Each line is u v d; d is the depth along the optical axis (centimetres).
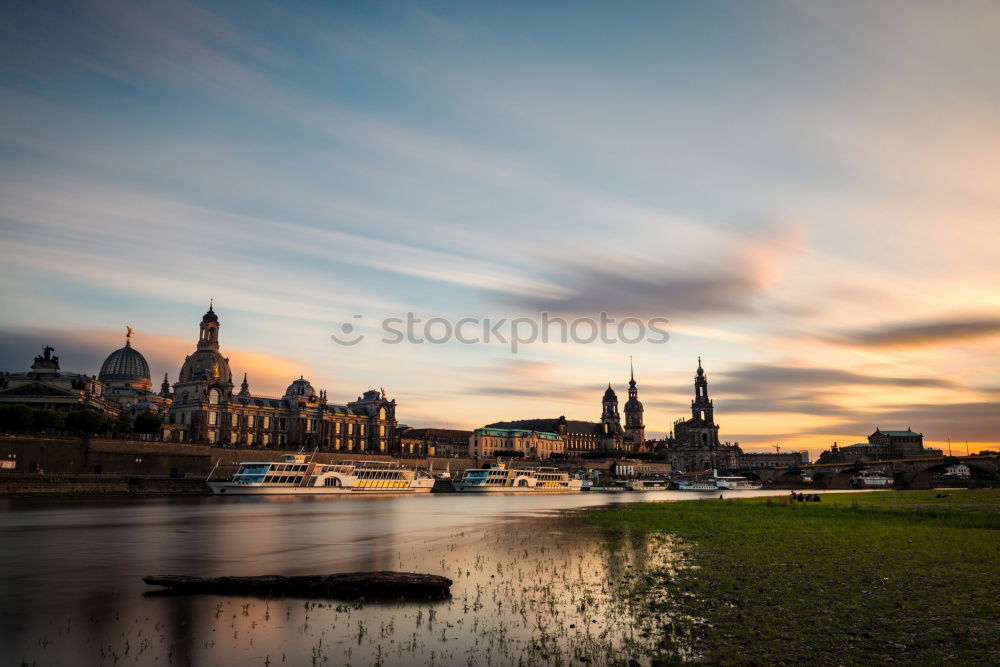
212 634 2783
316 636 2753
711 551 4966
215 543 5828
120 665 2439
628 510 9962
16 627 2894
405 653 2552
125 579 4000
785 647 2500
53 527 7000
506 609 3170
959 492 14788
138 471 15200
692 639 2647
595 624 2895
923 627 2706
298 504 12294
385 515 9512
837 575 3794
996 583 3512
